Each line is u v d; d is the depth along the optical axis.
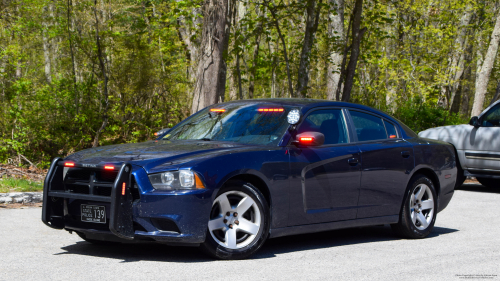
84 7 16.80
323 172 5.40
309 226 5.34
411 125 17.95
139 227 4.49
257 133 5.38
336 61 23.88
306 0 19.30
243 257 4.82
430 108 18.28
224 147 4.98
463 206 9.34
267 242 5.91
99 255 4.91
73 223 4.80
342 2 22.69
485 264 4.93
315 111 5.66
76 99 16.36
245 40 19.22
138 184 4.41
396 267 4.73
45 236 5.81
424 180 6.48
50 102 15.95
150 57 18.27
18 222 6.62
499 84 20.23
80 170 4.72
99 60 16.97
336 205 5.54
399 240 6.27
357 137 5.91
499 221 7.79
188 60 20.19
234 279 4.11
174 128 6.10
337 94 19.38
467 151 11.45
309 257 5.09
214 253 4.67
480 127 11.34
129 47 17.81
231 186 4.73
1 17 19.14
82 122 16.19
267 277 4.22
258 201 4.88
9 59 16.94
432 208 6.61
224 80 17.69
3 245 5.30
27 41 18.83
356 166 5.70
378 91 23.48
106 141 17.22
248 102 6.01
